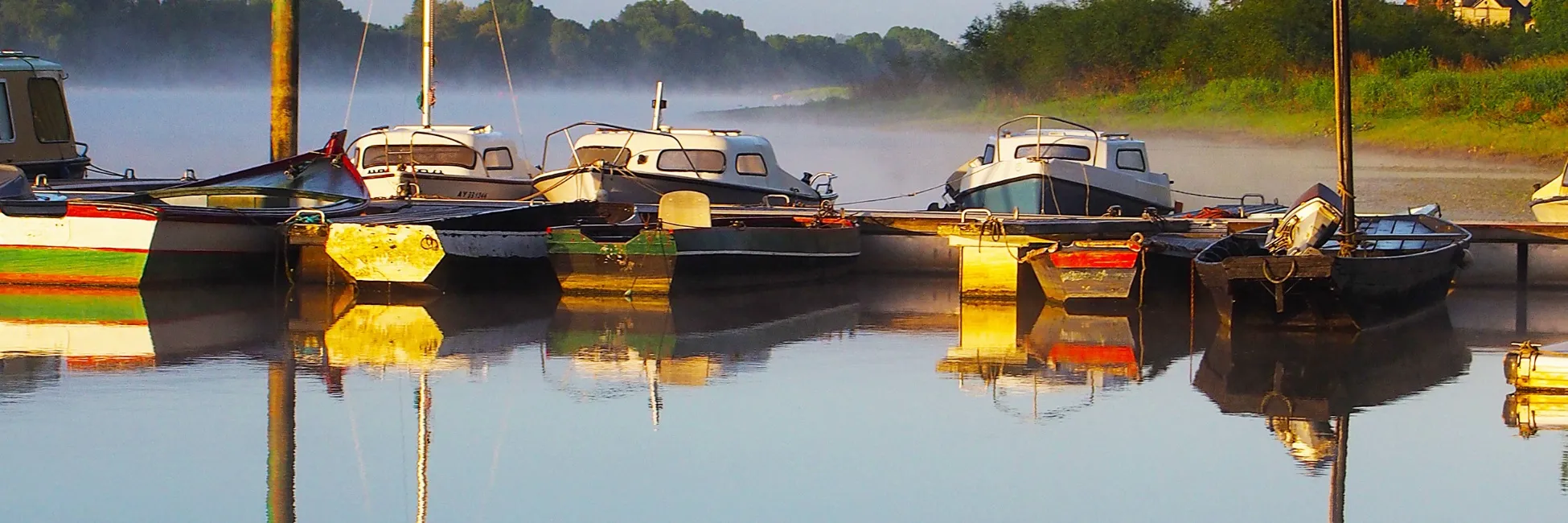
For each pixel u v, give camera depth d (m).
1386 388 13.96
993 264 18.55
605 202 21.94
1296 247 16.58
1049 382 14.25
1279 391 13.84
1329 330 16.45
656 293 18.66
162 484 10.94
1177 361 15.12
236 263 19.05
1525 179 35.59
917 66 84.25
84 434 12.14
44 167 24.72
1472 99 47.06
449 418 12.80
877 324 17.14
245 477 11.15
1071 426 12.69
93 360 14.72
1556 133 42.03
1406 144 43.97
